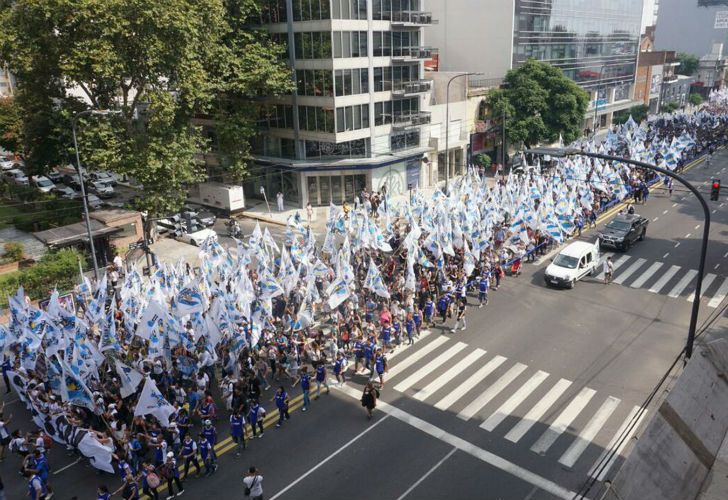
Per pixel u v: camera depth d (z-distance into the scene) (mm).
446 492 16359
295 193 51938
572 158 48219
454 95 58094
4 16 33281
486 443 18516
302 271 29969
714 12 140750
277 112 50438
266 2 47531
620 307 28641
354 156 49969
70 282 33875
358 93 47531
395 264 31688
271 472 17609
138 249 39000
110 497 16234
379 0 46844
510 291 31078
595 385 21625
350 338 24469
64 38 33125
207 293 26953
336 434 19359
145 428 18453
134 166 35719
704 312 27781
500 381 22172
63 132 37062
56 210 45656
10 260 36406
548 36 70375
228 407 20391
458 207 35281
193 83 37219
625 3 88062
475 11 64812
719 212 45031
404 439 18906
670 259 35219
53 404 18828
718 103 104938
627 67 94250
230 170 47625
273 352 22969
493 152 65312
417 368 23406
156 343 21391
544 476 16859
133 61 34656
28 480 17984
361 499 16250
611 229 37312
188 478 17594
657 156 54531
